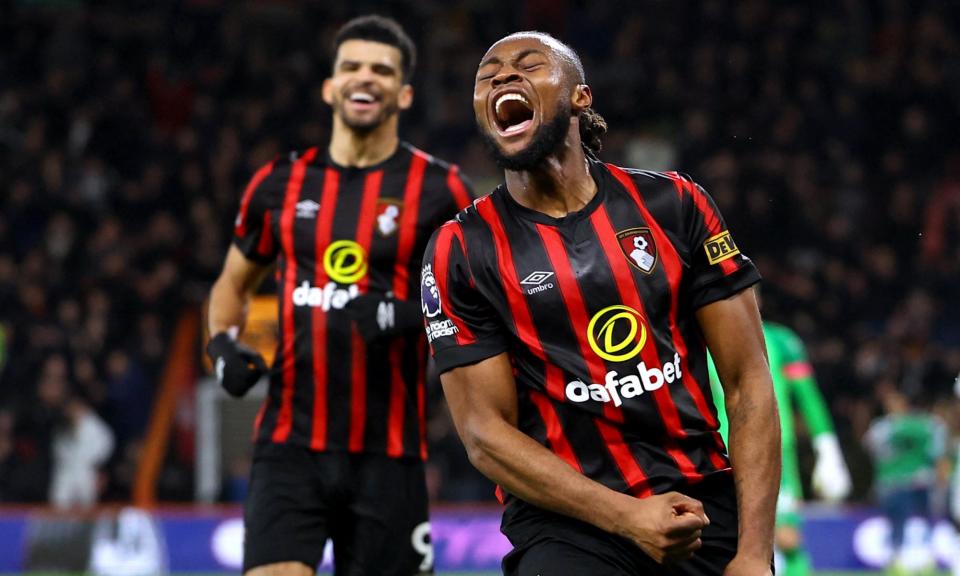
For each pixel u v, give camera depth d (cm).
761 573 570
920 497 2256
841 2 3559
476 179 3038
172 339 2461
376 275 908
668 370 597
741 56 3256
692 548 564
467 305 613
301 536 875
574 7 3553
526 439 591
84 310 2472
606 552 591
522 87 593
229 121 3036
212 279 2609
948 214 3073
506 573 625
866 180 3141
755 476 593
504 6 3541
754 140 3064
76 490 2233
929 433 2259
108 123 2914
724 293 606
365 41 925
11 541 2109
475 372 607
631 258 600
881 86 3262
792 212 2903
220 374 887
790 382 1367
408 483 902
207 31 3316
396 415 899
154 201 2764
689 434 601
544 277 599
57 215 2639
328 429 890
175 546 2161
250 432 2314
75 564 2125
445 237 621
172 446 2292
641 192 616
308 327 898
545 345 599
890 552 2303
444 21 3450
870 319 2880
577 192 614
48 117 2939
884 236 3033
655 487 595
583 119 651
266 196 924
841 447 2502
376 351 891
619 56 3409
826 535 2348
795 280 2762
